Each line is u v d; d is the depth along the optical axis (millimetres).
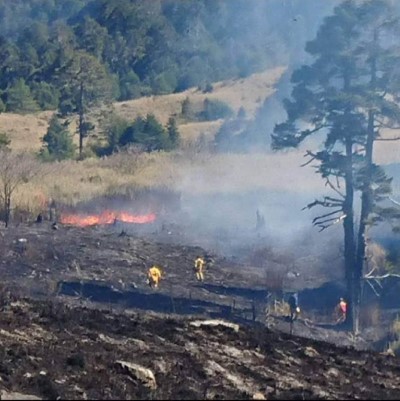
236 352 24328
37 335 25172
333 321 45188
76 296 43781
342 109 46312
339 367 23719
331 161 46750
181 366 22047
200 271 49938
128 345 24484
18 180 76188
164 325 27422
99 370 21156
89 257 52031
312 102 47094
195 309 43719
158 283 47688
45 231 58781
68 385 19797
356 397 19281
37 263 49656
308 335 41906
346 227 46812
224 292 47906
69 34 193125
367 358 25406
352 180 46531
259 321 42594
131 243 57312
